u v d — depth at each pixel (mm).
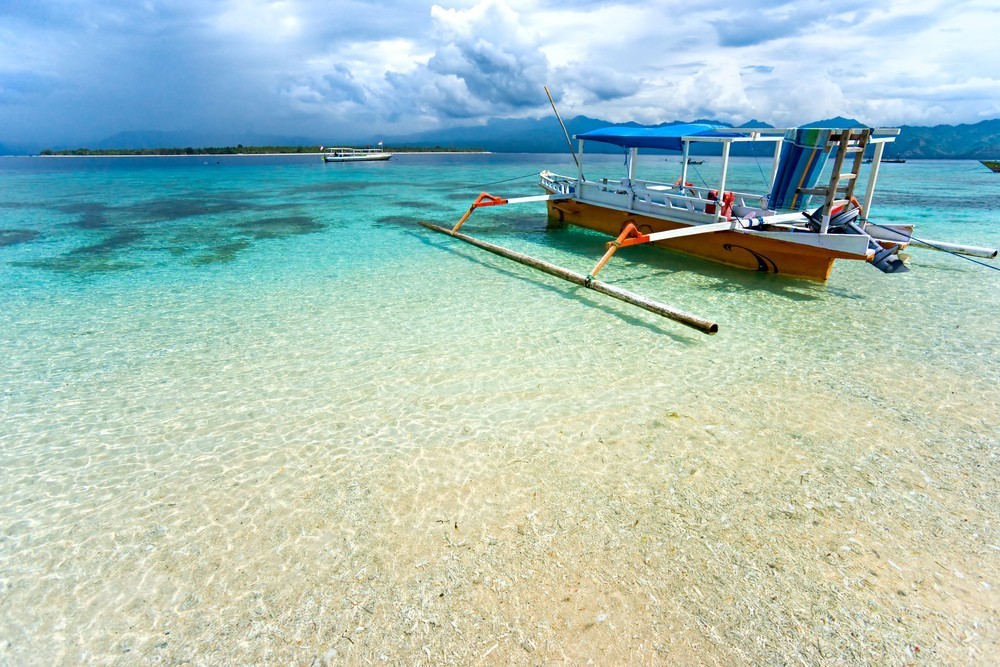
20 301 10312
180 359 7590
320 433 5617
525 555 3895
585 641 3201
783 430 5520
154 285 11438
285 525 4266
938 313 9047
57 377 7051
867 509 4336
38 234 18016
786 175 10312
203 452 5324
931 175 43531
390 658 3123
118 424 5887
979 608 3396
